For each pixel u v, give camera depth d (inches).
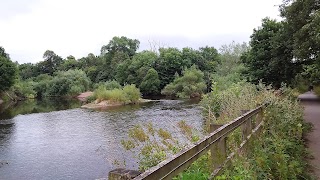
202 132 323.0
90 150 542.3
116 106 1418.6
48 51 3986.2
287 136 281.0
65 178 409.1
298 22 733.3
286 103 358.0
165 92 2206.0
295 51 688.4
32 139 668.7
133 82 2549.2
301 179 201.8
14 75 2063.2
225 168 144.5
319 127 407.2
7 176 422.3
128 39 3769.7
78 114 1124.5
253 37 998.4
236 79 1116.5
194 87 2025.1
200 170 149.3
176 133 354.0
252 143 208.5
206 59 2869.1
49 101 2043.6
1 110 1389.0
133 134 319.6
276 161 197.8
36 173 434.0
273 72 928.9
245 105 340.5
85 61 3863.2
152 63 2581.2
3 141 652.7
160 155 240.5
